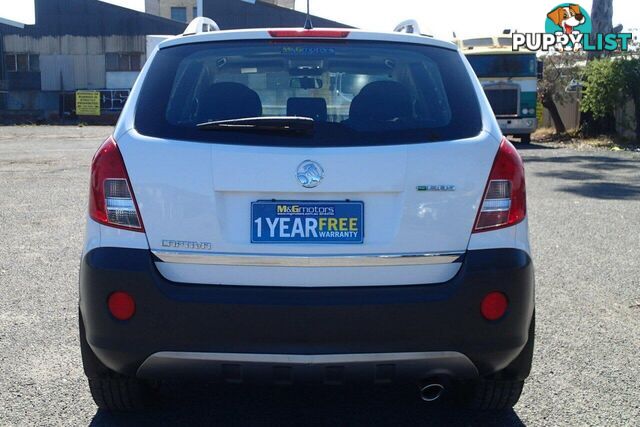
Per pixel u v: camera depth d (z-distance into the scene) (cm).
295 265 330
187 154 334
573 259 783
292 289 329
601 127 2658
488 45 2634
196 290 328
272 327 323
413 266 334
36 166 1677
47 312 582
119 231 335
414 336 326
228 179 330
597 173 1596
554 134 2905
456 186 335
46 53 4859
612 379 462
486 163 340
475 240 337
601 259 784
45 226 941
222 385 453
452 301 327
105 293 330
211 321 324
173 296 325
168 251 332
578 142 2589
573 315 591
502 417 408
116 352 332
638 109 2459
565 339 534
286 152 332
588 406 422
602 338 538
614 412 414
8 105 4862
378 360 327
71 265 735
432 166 335
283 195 331
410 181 332
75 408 413
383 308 323
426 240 334
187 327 325
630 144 2430
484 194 338
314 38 383
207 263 332
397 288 331
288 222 332
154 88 358
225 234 331
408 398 435
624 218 1033
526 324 341
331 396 438
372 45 381
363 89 359
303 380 331
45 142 2550
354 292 328
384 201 334
